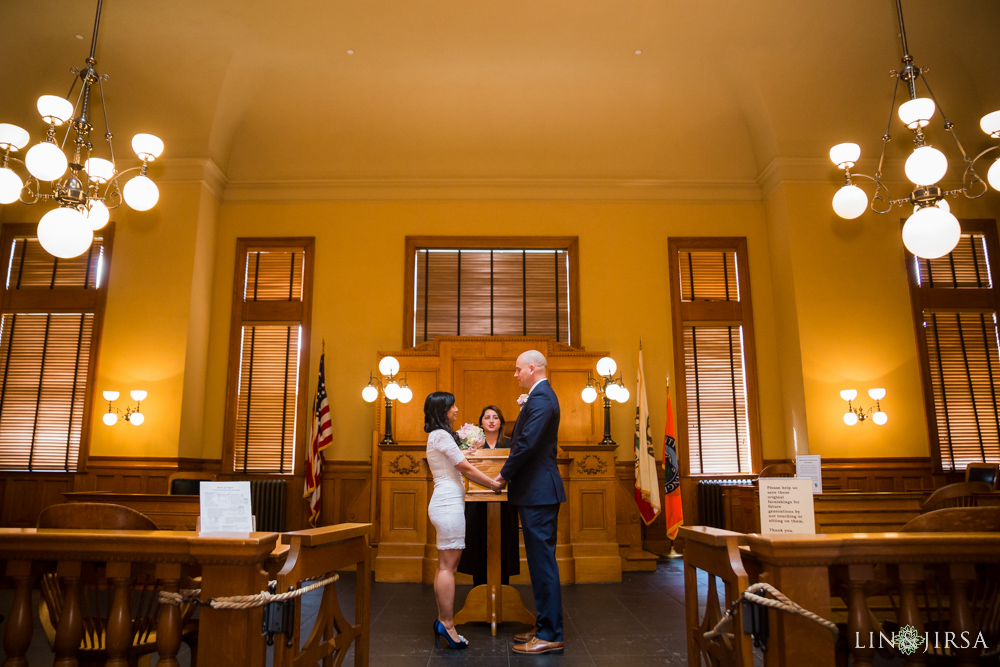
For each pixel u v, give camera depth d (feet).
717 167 26.94
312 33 22.33
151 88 23.45
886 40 22.68
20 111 23.36
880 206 14.08
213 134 24.68
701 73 24.23
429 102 25.16
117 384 23.26
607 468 19.83
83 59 22.58
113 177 14.55
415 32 22.26
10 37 21.57
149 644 7.13
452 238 26.50
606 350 25.45
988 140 24.82
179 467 22.75
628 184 26.89
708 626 7.63
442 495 11.80
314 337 25.58
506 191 26.94
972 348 24.71
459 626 13.26
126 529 7.17
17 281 24.79
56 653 6.77
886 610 12.31
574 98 25.07
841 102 24.36
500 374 24.43
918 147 12.72
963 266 25.30
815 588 6.35
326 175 26.76
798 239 24.79
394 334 25.72
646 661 10.87
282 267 26.25
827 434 23.49
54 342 24.27
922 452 23.63
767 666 6.38
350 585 18.94
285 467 24.70
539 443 11.57
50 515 7.19
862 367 24.03
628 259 26.48
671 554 23.70
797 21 22.03
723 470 25.11
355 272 26.16
